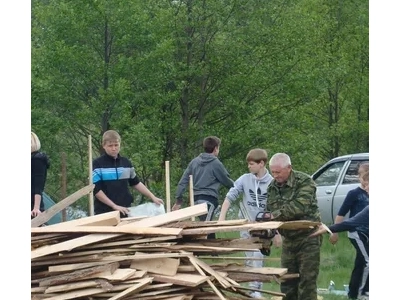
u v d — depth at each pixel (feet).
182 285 28.78
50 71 125.49
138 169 123.54
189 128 135.03
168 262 28.89
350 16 147.43
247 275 30.89
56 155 121.80
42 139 123.95
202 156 55.83
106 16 124.16
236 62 134.10
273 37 134.00
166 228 29.94
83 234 29.94
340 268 63.21
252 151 44.06
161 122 131.44
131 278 28.14
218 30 133.69
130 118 125.29
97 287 27.94
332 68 136.05
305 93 135.33
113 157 43.47
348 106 149.38
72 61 124.26
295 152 135.03
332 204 78.13
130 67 127.13
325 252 70.54
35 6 128.26
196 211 32.14
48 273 28.40
